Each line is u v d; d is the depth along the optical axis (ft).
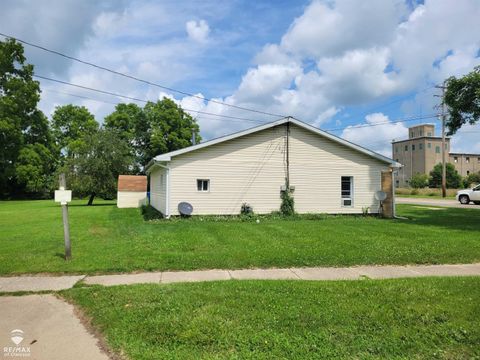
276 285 19.63
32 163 137.39
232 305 16.40
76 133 167.22
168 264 24.48
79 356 12.44
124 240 33.30
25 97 132.98
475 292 18.42
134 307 16.28
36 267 23.80
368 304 16.58
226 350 12.46
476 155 282.15
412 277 21.95
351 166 58.90
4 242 33.04
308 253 27.40
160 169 61.57
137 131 152.25
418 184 231.71
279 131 56.03
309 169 57.16
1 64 125.80
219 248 29.25
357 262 25.54
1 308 17.10
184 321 14.58
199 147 52.11
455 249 29.25
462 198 95.45
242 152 54.44
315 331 13.83
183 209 51.52
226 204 53.72
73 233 38.75
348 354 12.23
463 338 13.38
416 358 12.07
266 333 13.55
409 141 283.18
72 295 18.52
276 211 55.57
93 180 94.84
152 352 12.32
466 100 50.57
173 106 148.46
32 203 108.68
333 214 57.98
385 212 57.72
